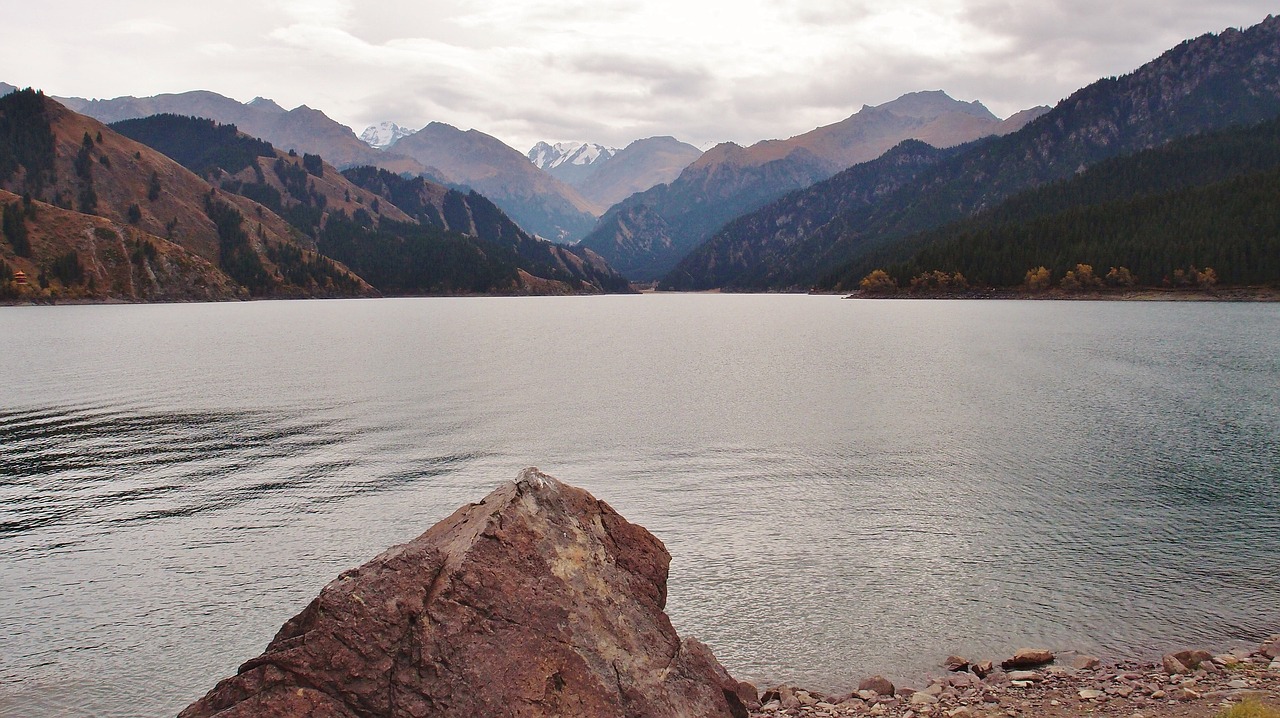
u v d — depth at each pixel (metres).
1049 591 25.84
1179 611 24.02
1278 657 19.88
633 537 14.97
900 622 23.97
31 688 20.94
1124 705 17.28
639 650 13.17
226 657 22.52
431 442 51.59
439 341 147.62
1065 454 44.81
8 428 57.16
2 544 31.66
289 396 73.81
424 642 12.25
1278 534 30.48
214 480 41.62
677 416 61.47
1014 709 17.62
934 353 112.00
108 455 47.69
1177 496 35.81
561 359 112.00
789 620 24.28
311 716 11.80
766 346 131.12
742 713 13.62
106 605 25.86
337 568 29.03
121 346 132.88
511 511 13.74
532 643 12.42
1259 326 144.75
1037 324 166.00
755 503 36.56
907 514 34.31
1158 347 108.19
